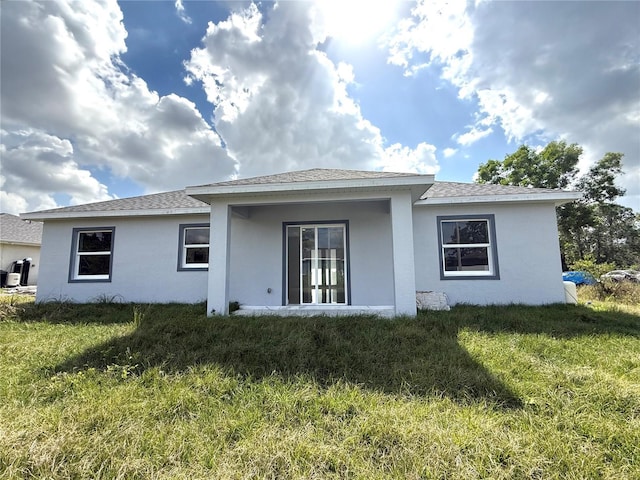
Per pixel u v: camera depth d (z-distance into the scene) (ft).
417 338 15.35
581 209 75.46
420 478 6.49
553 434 7.85
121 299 29.55
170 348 14.48
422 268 26.20
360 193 20.38
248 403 9.62
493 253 25.54
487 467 6.75
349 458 7.06
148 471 6.75
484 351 13.53
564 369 11.51
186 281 29.19
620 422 8.41
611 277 43.68
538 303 24.63
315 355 13.48
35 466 6.81
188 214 29.40
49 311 24.59
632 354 13.32
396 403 9.43
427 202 25.59
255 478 6.51
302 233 26.99
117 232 30.45
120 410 9.10
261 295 26.73
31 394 10.37
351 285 25.95
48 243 31.12
